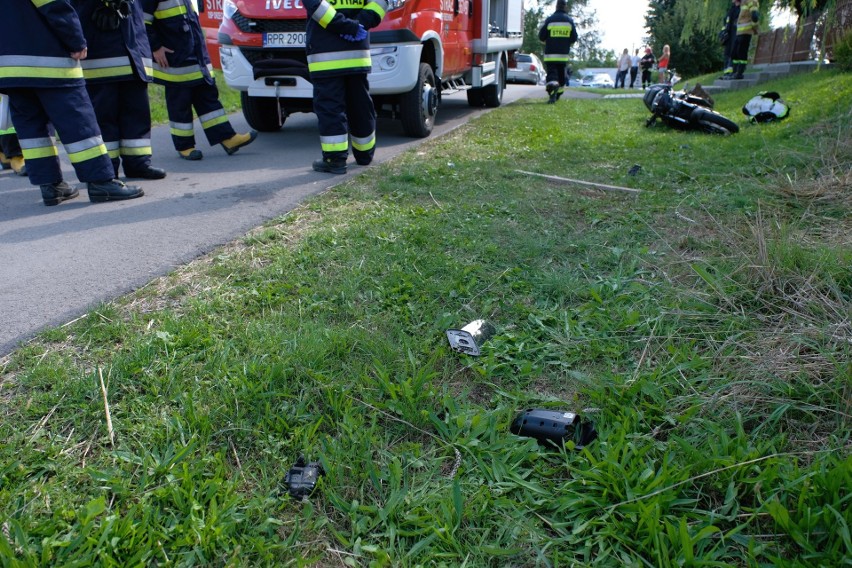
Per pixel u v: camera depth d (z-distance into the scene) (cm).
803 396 209
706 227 381
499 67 1164
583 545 163
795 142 621
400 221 402
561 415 203
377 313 282
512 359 247
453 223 399
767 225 347
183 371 230
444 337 262
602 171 548
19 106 447
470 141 722
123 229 401
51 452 190
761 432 199
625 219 405
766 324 259
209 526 160
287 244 369
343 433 200
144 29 538
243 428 201
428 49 783
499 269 333
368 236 374
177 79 623
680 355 239
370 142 589
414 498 175
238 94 1243
